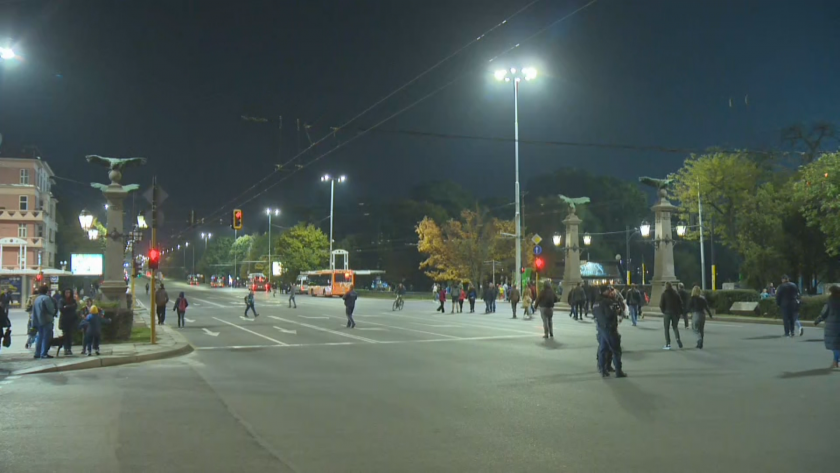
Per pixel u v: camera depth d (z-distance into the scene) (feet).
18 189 213.25
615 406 31.30
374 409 31.01
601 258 245.24
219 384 39.19
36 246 211.82
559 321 98.27
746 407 30.86
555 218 243.60
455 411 30.37
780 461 21.77
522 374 42.11
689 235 160.35
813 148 145.38
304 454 22.98
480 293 217.36
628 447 23.67
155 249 62.13
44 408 31.78
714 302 110.01
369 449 23.62
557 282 193.16
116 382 40.37
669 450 23.22
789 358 49.34
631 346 58.75
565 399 33.19
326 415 29.68
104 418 29.32
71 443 24.72
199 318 111.75
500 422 27.99
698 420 28.12
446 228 222.89
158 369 46.75
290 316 116.78
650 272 265.34
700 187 147.95
